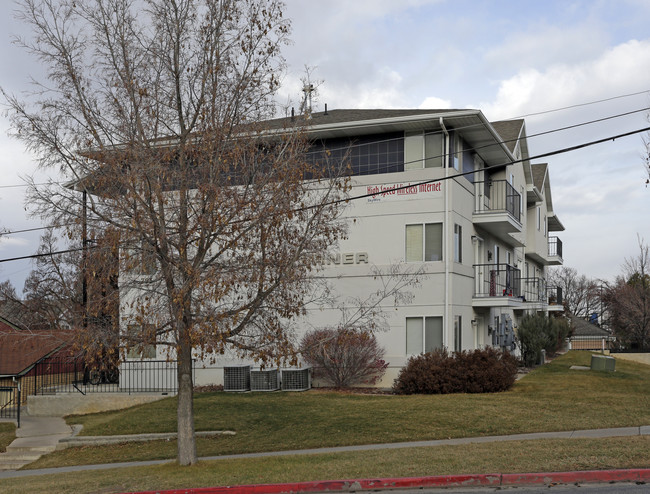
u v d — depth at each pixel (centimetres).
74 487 1141
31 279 2158
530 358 2991
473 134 2339
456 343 2198
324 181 1534
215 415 1728
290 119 1431
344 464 1163
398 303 2166
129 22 1195
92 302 1159
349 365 2089
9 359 2406
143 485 1110
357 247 2222
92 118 1176
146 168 1114
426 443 1366
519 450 1180
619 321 4888
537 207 3878
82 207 1169
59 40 1175
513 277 2773
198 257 1162
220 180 1190
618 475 1009
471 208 2467
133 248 1141
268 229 1168
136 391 2162
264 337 1216
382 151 2266
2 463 1602
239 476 1123
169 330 1178
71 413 2117
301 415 1678
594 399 1773
